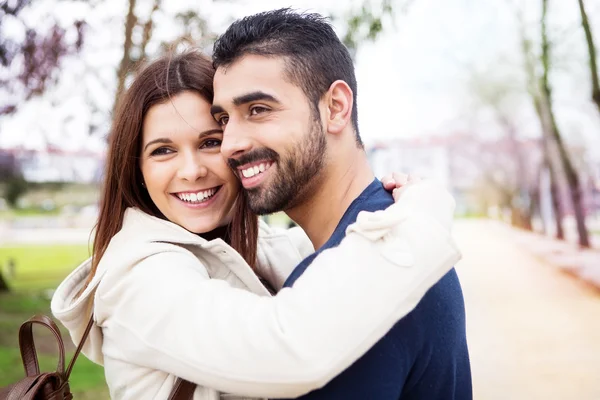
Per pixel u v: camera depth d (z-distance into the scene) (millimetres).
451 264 1326
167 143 1740
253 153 1542
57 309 1717
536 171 28203
